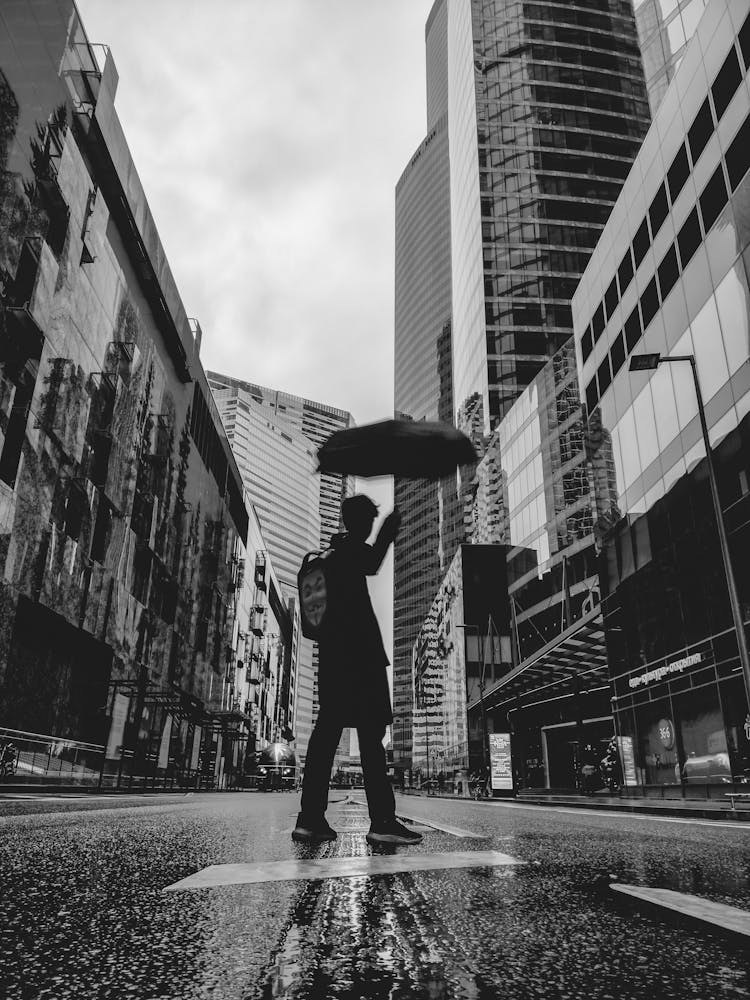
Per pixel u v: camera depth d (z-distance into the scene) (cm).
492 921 170
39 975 119
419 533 15288
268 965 129
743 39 1980
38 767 2134
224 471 5762
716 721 2047
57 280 2425
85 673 2848
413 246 18462
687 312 2311
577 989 117
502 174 8731
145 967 126
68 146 2516
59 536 2442
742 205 1967
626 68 9438
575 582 5131
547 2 9525
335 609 368
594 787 2862
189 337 4350
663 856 333
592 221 8638
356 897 196
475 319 8644
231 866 253
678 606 2292
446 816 861
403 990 115
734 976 126
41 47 2306
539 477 5928
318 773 364
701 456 2156
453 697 7162
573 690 3859
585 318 3412
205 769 4850
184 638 4353
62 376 2469
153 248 3506
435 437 291
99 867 250
